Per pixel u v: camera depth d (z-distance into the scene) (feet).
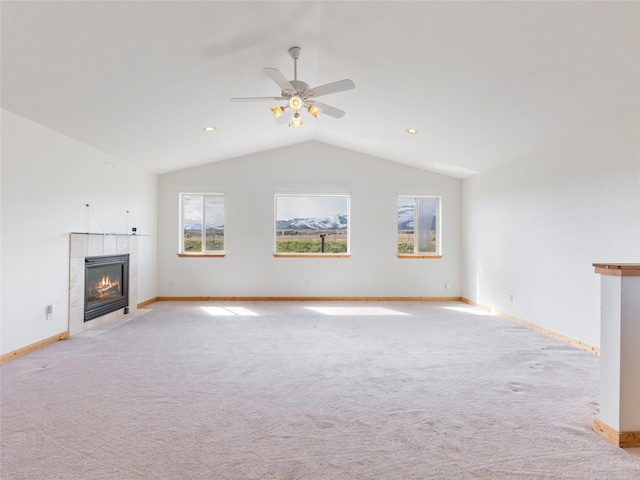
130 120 13.23
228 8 8.20
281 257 21.22
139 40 8.72
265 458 6.04
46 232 12.42
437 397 8.42
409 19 8.53
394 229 21.49
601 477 5.62
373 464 5.90
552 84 9.82
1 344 10.59
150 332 14.07
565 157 13.10
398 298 21.48
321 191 21.33
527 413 7.67
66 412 7.58
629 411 6.47
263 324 15.40
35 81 9.65
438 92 11.86
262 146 20.15
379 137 17.75
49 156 12.59
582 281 12.25
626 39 7.56
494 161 17.19
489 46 8.86
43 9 7.22
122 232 17.38
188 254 20.97
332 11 8.61
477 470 5.77
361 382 9.28
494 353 11.66
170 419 7.33
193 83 11.42
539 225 14.55
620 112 10.41
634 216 10.32
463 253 21.39
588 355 11.51
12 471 5.64
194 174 21.04
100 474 5.58
